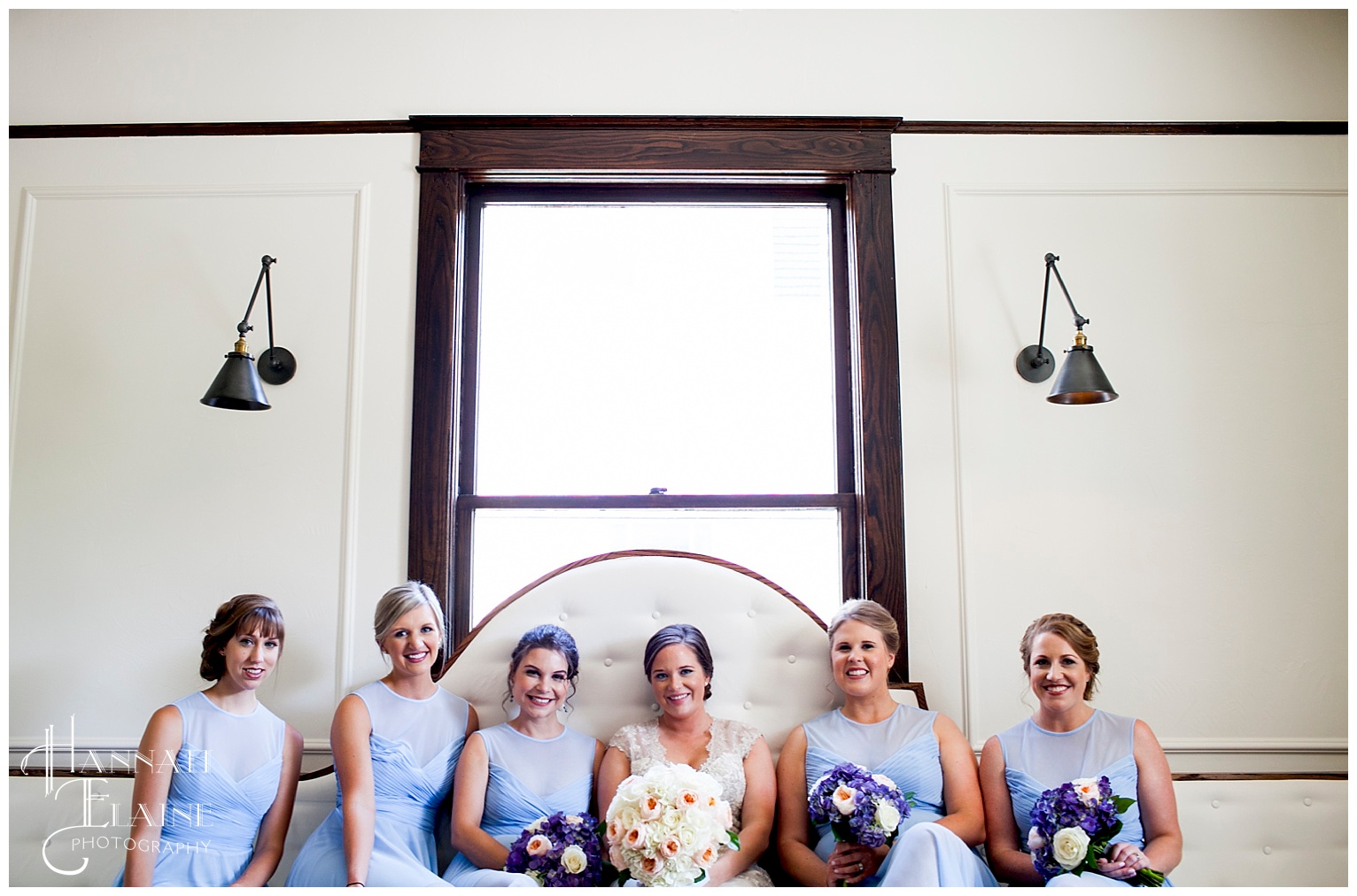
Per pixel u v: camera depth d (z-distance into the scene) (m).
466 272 2.99
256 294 2.71
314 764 2.65
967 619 2.73
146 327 2.86
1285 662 2.74
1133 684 2.73
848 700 2.46
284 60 3.01
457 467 2.86
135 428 2.81
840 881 2.06
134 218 2.91
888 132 2.97
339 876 2.16
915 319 2.88
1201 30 3.04
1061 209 2.94
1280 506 2.81
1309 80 3.01
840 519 2.86
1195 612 2.76
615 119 2.95
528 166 2.94
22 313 2.85
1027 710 2.70
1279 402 2.86
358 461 2.79
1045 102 3.01
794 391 2.98
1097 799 2.00
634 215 3.04
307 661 2.70
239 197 2.93
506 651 2.57
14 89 2.97
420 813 2.32
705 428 2.96
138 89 2.99
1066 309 2.89
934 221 2.93
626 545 2.87
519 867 2.03
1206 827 2.44
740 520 2.89
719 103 3.00
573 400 2.97
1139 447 2.83
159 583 2.74
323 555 2.75
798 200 3.04
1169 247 2.93
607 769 2.34
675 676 2.35
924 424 2.82
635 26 3.03
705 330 3.01
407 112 2.99
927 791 2.29
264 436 2.81
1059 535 2.79
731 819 2.08
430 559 2.74
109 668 2.70
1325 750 2.69
